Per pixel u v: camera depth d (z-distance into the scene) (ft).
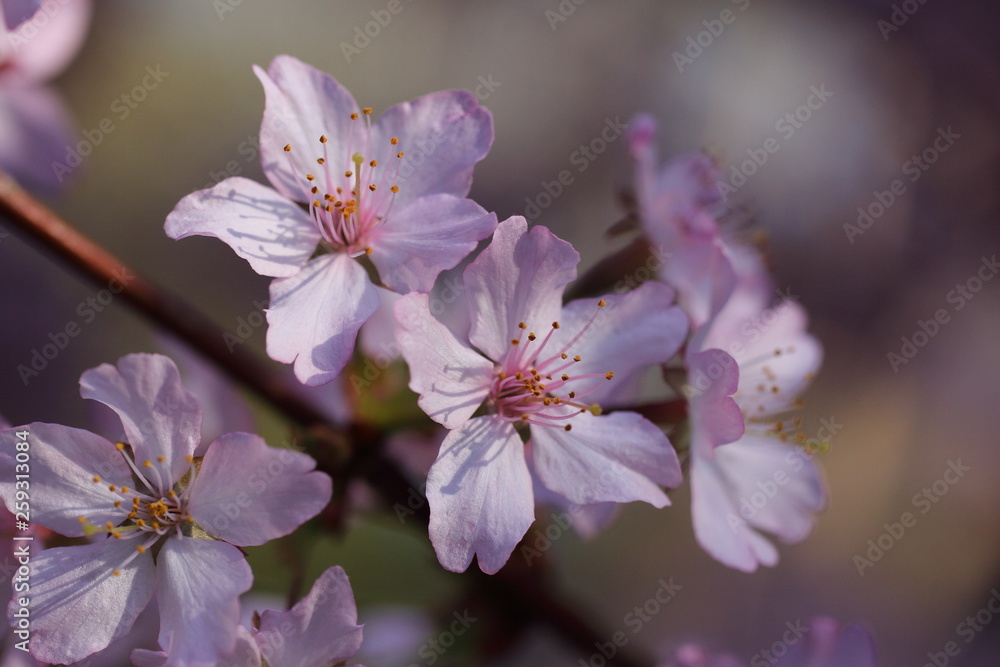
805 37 1.54
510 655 0.77
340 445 0.70
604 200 1.36
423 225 0.68
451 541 0.65
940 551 1.40
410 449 0.76
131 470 0.65
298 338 0.65
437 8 1.41
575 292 0.76
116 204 1.24
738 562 0.71
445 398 0.66
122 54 1.29
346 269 0.68
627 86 1.43
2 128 0.83
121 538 0.65
